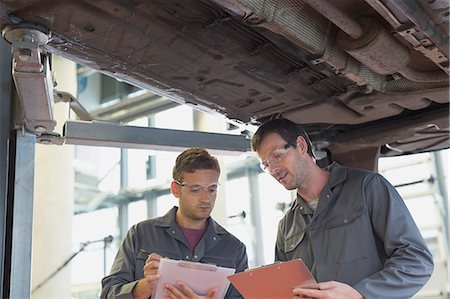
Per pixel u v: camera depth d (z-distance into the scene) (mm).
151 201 7395
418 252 1672
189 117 6273
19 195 1772
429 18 1513
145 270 1788
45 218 5184
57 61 5652
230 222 6086
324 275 1792
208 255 2004
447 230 4586
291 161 1816
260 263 5762
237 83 1910
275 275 1506
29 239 1774
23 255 1751
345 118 2264
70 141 1963
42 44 1460
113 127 2025
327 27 1623
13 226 1744
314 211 1907
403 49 1671
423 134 2402
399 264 1632
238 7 1386
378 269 1744
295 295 1509
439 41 1580
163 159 7293
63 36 1530
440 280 4484
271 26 1476
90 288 7238
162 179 7227
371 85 1906
